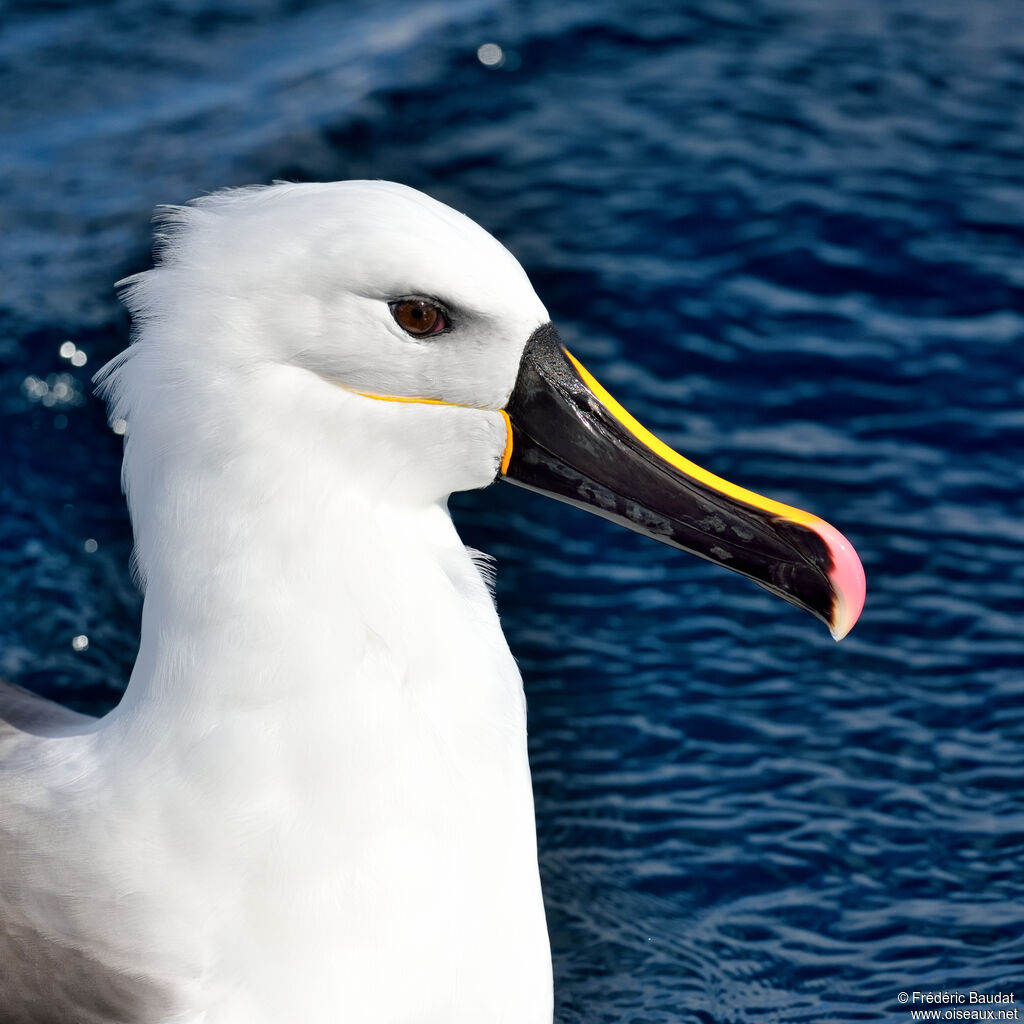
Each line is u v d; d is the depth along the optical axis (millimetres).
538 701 12789
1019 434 14703
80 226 17547
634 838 11602
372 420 7480
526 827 8070
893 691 12711
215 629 7469
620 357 15570
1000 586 13453
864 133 17891
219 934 7562
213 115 19109
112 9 21297
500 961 7926
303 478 7402
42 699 9562
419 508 7867
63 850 7727
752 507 7984
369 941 7578
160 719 7641
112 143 18797
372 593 7551
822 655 13078
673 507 7941
